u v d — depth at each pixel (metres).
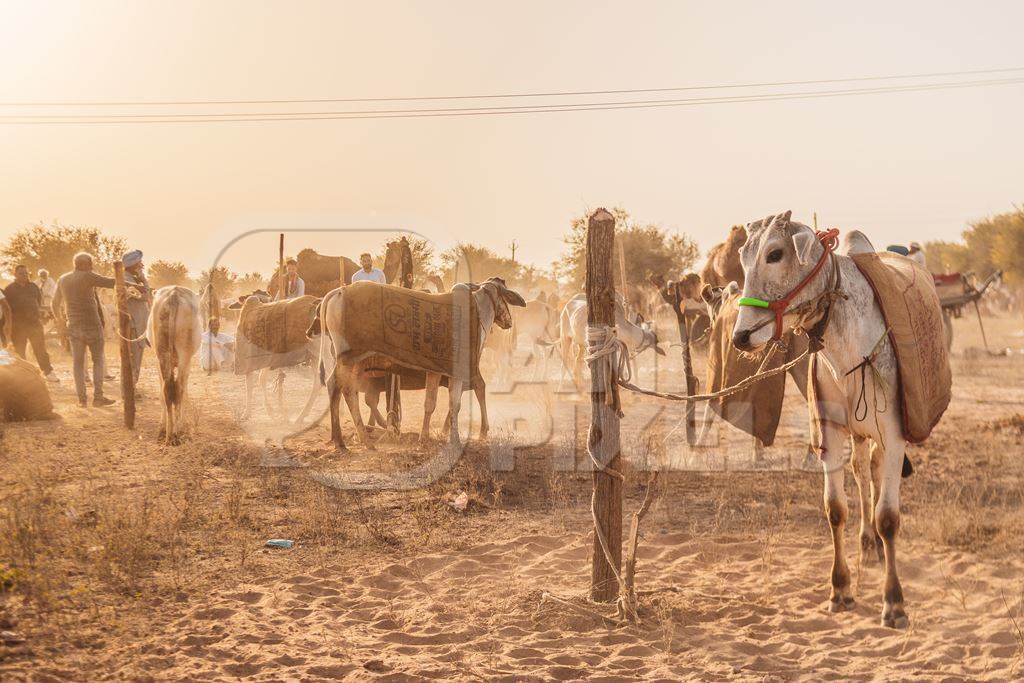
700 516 7.71
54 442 10.23
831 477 5.67
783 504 8.02
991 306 33.47
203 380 15.40
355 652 4.87
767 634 5.26
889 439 5.45
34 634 4.81
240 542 6.73
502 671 4.63
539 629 5.33
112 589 5.61
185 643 4.88
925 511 7.53
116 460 9.34
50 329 22.33
